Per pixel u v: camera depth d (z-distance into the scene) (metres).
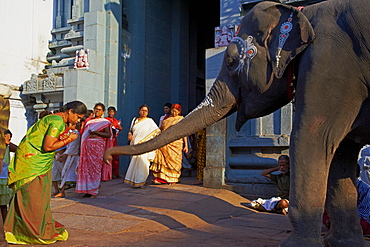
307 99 2.89
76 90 9.96
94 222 5.16
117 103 10.95
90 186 6.94
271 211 5.99
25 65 11.76
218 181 7.49
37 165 4.18
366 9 2.83
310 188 2.83
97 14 10.69
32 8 12.07
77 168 7.35
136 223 5.00
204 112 3.52
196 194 6.85
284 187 6.08
